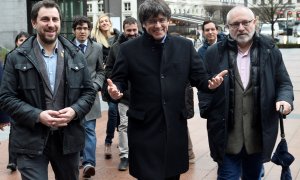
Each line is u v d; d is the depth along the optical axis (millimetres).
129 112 4191
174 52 4137
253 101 4473
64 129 4242
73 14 31141
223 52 4582
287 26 56312
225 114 4484
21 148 4156
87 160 6395
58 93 4254
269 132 4449
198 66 4227
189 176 6535
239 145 4527
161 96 4074
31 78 4160
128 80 4273
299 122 10055
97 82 6590
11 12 35250
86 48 6668
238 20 4414
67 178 4402
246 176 4785
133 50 4156
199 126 9961
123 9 61031
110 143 7641
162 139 4082
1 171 7043
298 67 24109
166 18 4082
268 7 58562
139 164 4105
